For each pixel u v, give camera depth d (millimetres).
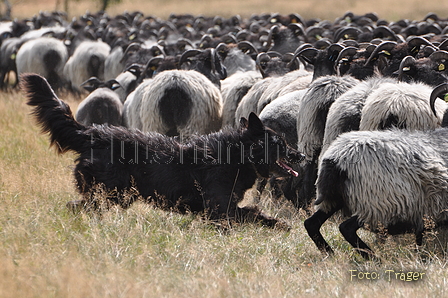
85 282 17344
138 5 185375
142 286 17703
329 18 148125
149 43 75688
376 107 26047
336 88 30000
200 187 24875
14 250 19719
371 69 36656
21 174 29969
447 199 21859
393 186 21281
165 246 21828
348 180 21594
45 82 25375
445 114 25688
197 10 172250
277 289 18188
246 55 55531
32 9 167625
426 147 22031
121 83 52656
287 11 164500
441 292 18516
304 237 24359
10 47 78625
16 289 16984
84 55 67562
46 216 23359
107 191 24391
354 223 22000
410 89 26250
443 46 40875
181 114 35062
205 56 45812
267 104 36000
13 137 41406
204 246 21859
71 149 25453
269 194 32781
